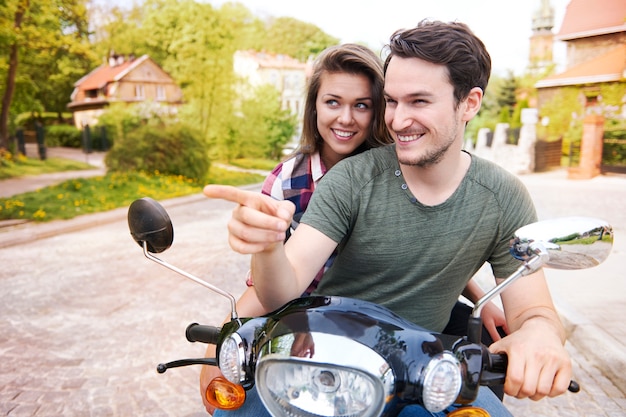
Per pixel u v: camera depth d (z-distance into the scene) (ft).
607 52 62.54
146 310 17.10
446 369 3.17
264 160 65.62
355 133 6.81
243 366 3.59
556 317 4.42
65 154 55.83
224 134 62.28
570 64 65.46
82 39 54.03
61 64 53.98
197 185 48.83
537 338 3.90
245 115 63.67
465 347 3.43
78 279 20.67
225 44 60.49
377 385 3.06
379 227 4.70
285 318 3.45
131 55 57.52
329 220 4.65
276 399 3.22
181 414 11.01
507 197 4.83
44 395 11.71
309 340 3.19
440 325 5.16
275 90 65.41
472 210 4.70
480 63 4.35
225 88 61.26
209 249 25.35
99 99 56.95
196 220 33.81
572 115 57.62
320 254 4.59
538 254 3.43
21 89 51.08
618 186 44.73
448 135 4.34
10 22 46.50
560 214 31.60
